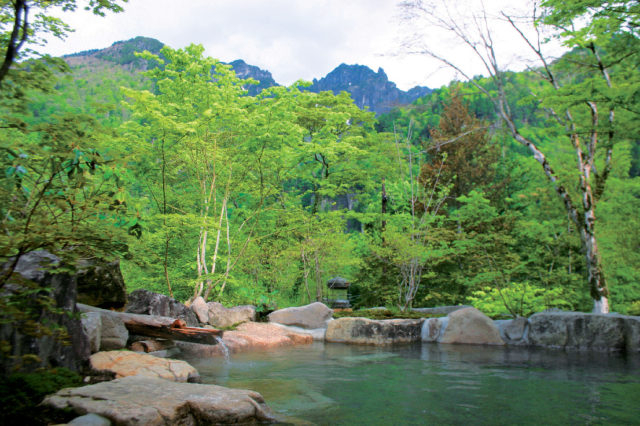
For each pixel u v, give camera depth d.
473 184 23.78
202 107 12.84
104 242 4.39
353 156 20.09
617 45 13.83
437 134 25.05
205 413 4.38
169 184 14.05
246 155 13.46
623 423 4.59
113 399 4.23
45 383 4.67
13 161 4.09
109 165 4.70
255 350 9.98
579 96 12.02
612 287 16.89
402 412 4.99
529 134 29.55
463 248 14.80
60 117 4.11
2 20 4.67
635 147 31.53
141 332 8.26
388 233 14.38
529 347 10.77
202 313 11.34
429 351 10.04
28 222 3.83
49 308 4.37
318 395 5.80
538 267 15.77
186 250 14.07
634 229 17.09
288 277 15.82
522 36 15.73
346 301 18.98
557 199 18.03
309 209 19.88
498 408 5.16
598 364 8.33
